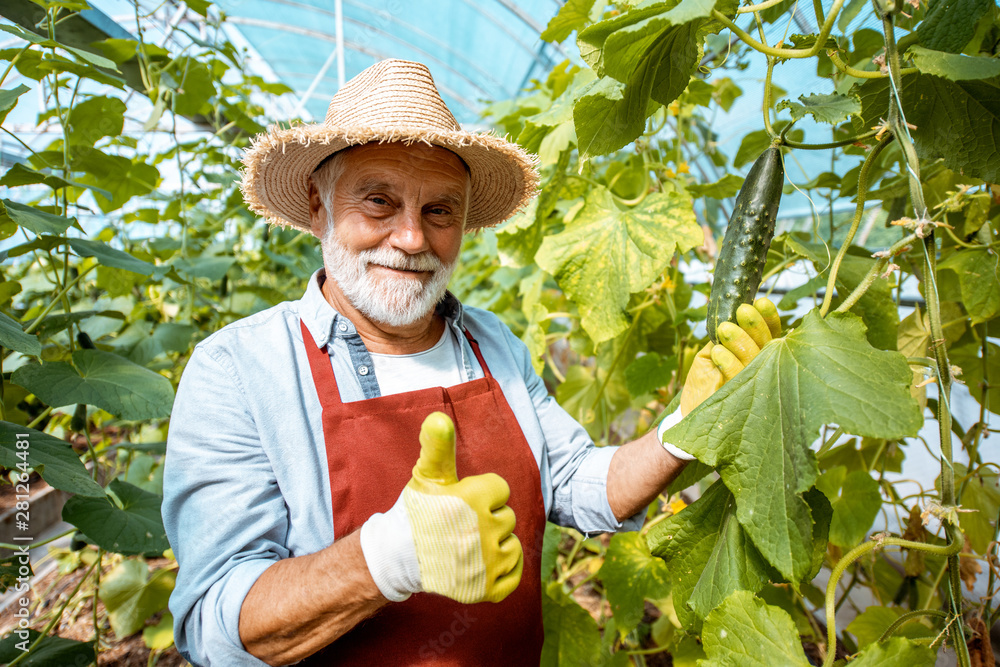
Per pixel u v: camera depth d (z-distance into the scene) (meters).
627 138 1.18
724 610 1.02
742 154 2.21
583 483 1.60
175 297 4.38
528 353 1.88
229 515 1.22
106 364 1.88
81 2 1.95
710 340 1.20
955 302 1.88
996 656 1.88
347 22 7.07
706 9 0.81
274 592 1.06
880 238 3.00
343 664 1.25
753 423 0.99
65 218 1.81
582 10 1.96
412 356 1.57
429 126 1.40
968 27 1.13
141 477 2.93
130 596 2.66
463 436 1.45
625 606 2.05
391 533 0.94
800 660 0.92
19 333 1.47
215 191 3.95
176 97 3.05
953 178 1.74
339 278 1.45
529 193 1.72
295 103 7.80
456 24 6.90
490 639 1.36
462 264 5.67
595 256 2.02
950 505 0.98
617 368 2.91
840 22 1.67
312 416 1.36
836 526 1.71
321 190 1.52
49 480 1.36
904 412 0.84
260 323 1.45
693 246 1.88
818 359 0.95
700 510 1.20
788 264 2.00
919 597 1.85
